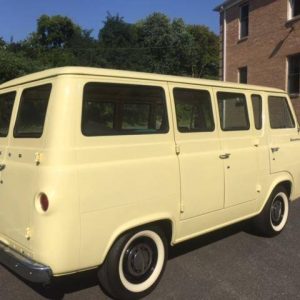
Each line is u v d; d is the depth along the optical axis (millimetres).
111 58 49656
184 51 51125
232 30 23281
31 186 3654
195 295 4316
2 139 4262
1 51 29078
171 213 4348
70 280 4586
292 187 6293
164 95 4379
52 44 56750
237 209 5242
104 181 3748
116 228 3865
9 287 4422
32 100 3971
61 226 3500
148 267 4285
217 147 4898
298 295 4359
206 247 5684
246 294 4359
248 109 5465
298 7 19250
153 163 4148
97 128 3795
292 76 19578
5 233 4027
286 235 6223
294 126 6336
